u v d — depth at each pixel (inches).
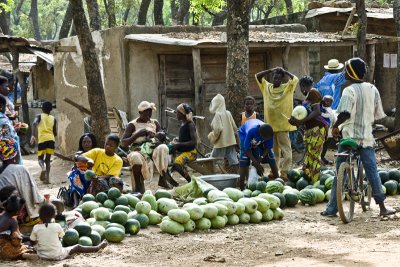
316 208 430.6
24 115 860.6
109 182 438.0
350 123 387.9
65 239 325.7
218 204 379.9
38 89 997.2
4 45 852.6
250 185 442.6
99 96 603.8
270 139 472.1
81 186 434.9
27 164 743.1
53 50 753.0
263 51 705.6
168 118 673.6
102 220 361.1
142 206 378.6
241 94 566.3
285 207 434.0
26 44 854.5
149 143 484.1
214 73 685.3
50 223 313.4
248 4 565.0
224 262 297.4
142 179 472.7
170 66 674.8
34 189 337.1
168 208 390.6
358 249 312.0
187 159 505.0
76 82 757.9
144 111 495.5
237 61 565.9
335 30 897.5
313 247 320.5
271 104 523.8
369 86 388.5
